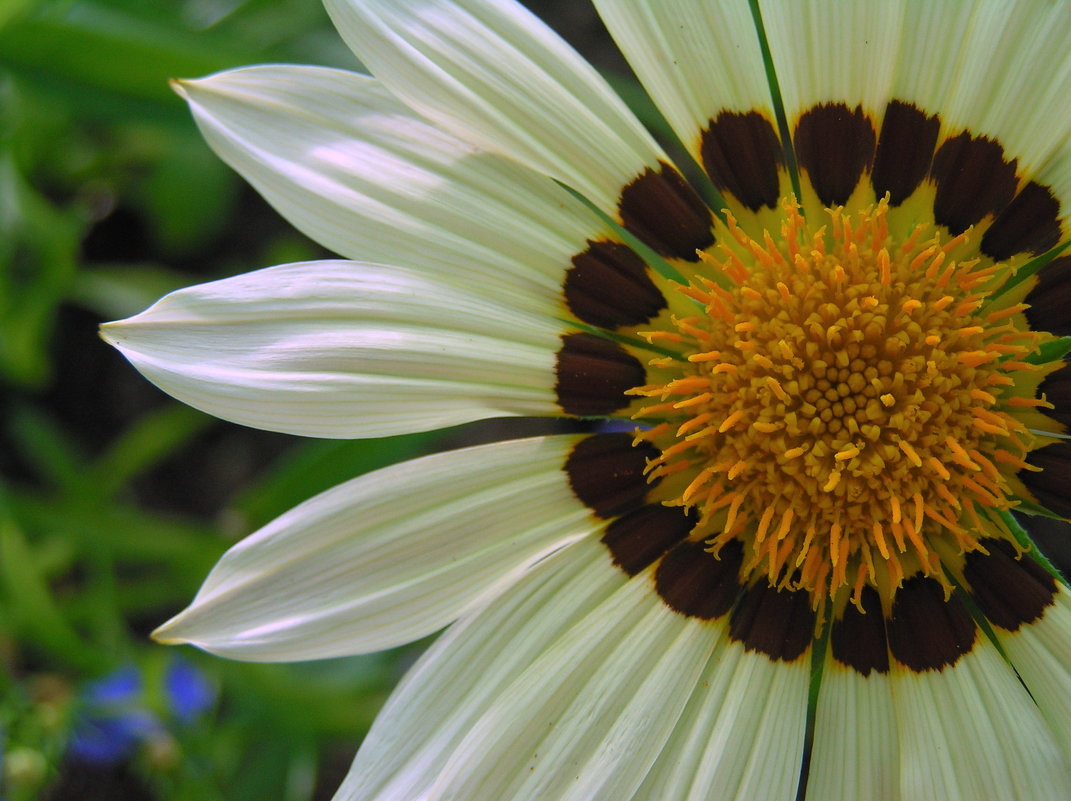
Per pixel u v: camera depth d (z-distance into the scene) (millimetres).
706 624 166
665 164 168
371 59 161
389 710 161
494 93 163
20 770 187
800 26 165
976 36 164
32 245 206
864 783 166
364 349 161
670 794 163
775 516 166
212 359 158
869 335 165
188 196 216
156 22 186
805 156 168
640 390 166
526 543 165
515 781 161
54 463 205
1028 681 165
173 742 191
